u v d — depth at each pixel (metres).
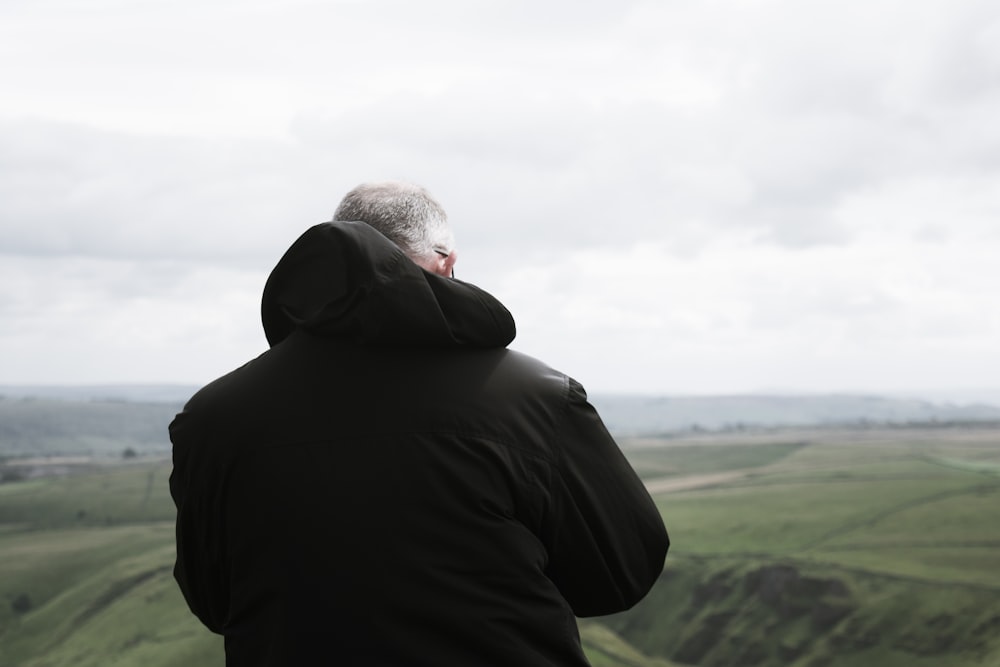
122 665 94.00
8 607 116.69
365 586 2.16
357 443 2.27
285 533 2.23
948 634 96.25
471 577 2.20
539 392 2.39
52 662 98.44
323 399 2.33
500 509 2.26
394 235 2.55
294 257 2.46
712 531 147.25
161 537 146.00
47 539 148.38
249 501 2.29
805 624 107.38
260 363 2.46
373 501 2.22
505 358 2.46
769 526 145.62
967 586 104.25
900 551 121.88
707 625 114.50
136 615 108.31
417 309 2.29
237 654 2.30
